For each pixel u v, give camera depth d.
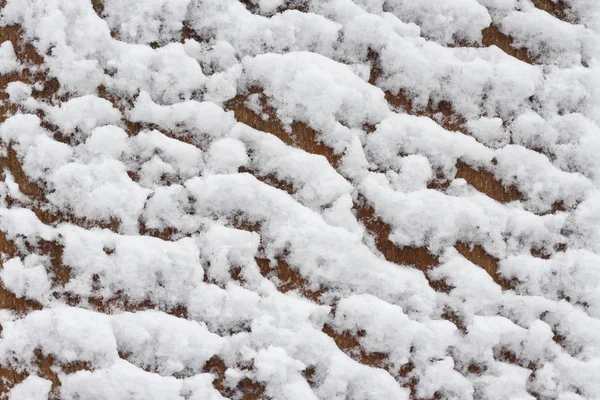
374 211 1.64
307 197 1.62
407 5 1.74
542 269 1.63
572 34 1.75
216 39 1.68
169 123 1.63
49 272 1.54
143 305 1.54
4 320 1.52
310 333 1.54
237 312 1.54
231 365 1.52
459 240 1.65
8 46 1.63
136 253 1.54
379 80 1.71
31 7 1.64
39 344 1.50
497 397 1.57
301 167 1.63
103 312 1.53
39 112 1.62
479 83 1.71
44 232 1.55
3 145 1.60
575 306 1.63
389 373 1.56
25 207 1.57
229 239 1.58
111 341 1.50
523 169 1.69
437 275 1.62
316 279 1.59
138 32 1.66
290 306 1.56
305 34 1.70
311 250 1.58
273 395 1.52
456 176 1.68
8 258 1.55
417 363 1.57
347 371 1.54
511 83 1.72
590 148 1.70
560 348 1.61
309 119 1.67
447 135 1.68
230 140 1.64
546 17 1.75
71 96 1.62
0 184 1.58
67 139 1.61
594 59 1.75
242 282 1.58
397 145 1.68
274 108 1.67
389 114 1.69
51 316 1.51
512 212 1.66
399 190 1.65
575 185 1.69
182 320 1.53
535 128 1.71
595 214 1.67
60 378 1.49
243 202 1.61
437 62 1.71
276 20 1.69
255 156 1.64
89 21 1.64
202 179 1.60
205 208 1.60
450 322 1.59
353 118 1.68
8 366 1.50
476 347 1.58
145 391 1.48
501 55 1.74
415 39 1.72
